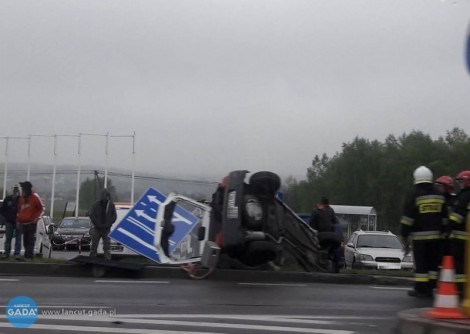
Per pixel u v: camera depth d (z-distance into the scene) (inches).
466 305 288.4
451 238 399.5
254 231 540.7
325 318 351.6
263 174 544.1
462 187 399.9
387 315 363.9
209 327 319.6
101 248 749.9
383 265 799.1
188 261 562.6
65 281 494.9
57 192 1850.4
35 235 647.1
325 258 584.7
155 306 383.2
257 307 386.0
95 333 302.7
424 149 2380.7
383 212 2407.7
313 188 2773.1
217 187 572.4
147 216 586.6
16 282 481.7
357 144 2608.3
